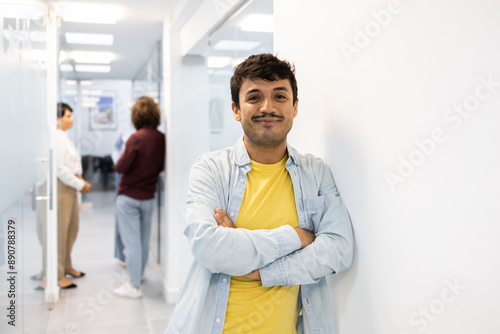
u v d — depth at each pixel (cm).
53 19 336
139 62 605
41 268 265
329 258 117
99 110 985
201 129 378
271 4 198
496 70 74
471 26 79
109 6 348
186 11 326
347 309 129
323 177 132
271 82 118
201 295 122
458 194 83
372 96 111
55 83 335
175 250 369
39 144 243
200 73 377
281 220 126
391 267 106
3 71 143
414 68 95
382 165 107
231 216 126
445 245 87
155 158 381
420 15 92
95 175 1028
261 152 126
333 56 130
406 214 99
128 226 374
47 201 313
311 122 148
